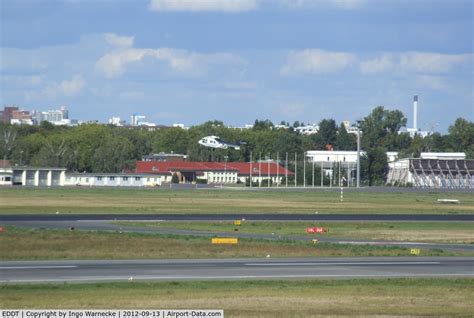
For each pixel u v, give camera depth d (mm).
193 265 67188
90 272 61656
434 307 48562
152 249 76562
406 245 88688
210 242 83250
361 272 64562
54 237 83438
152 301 48719
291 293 52625
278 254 75938
